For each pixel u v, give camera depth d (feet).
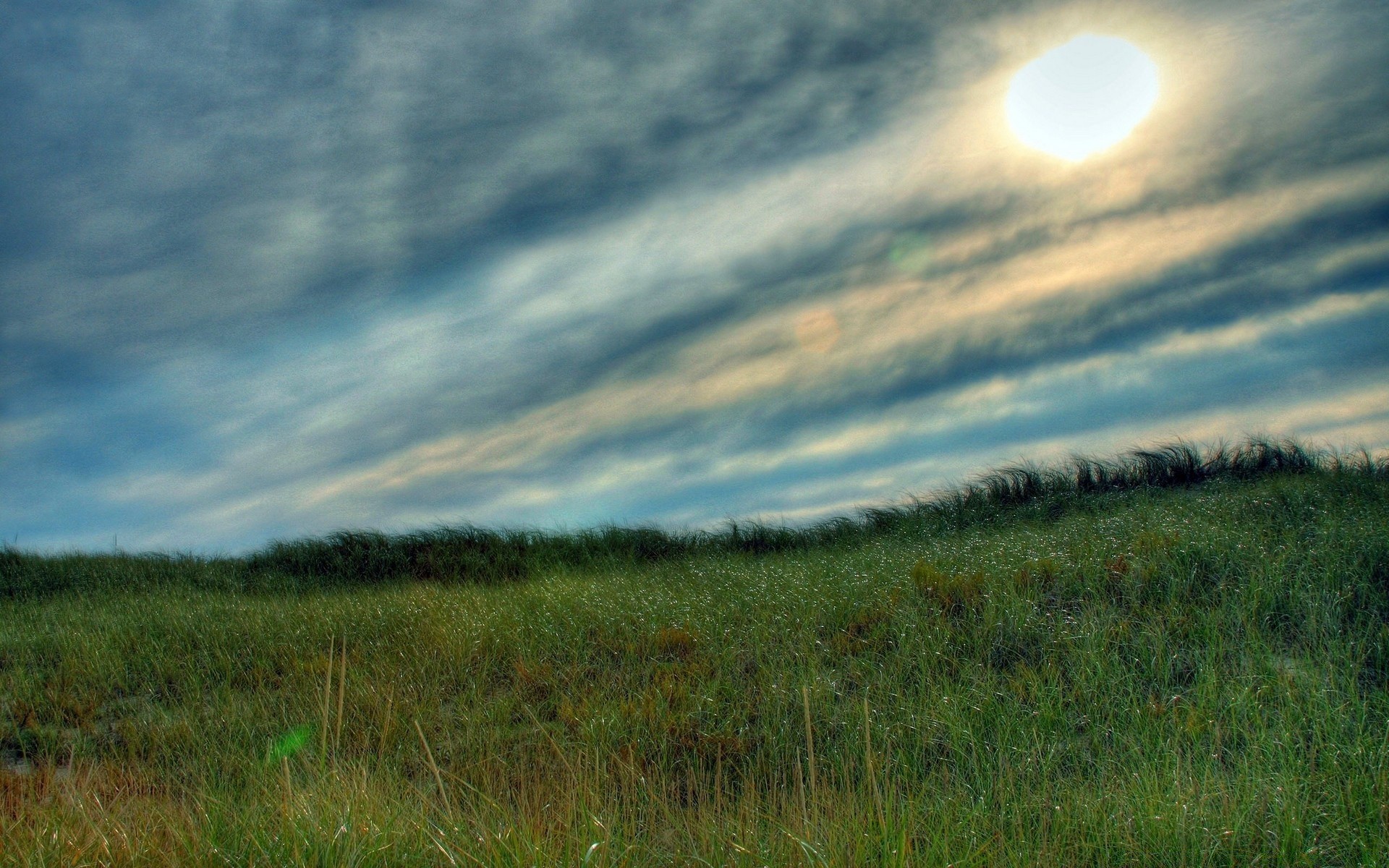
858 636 19.65
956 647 18.11
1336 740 12.92
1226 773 12.59
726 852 10.59
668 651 20.72
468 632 23.08
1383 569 18.62
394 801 11.44
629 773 13.83
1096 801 11.89
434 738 16.62
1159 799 11.41
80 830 10.80
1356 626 16.56
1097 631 17.34
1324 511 22.68
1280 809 11.19
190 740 16.65
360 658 21.83
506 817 11.50
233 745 16.06
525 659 20.63
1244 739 13.61
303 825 10.23
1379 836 10.62
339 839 9.88
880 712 15.65
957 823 11.57
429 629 23.68
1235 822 10.89
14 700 19.31
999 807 12.61
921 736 14.65
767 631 20.58
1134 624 17.89
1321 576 18.52
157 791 14.33
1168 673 15.80
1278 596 17.97
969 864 10.30
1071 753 13.91
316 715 17.67
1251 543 20.71
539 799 12.92
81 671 21.39
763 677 17.76
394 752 15.80
